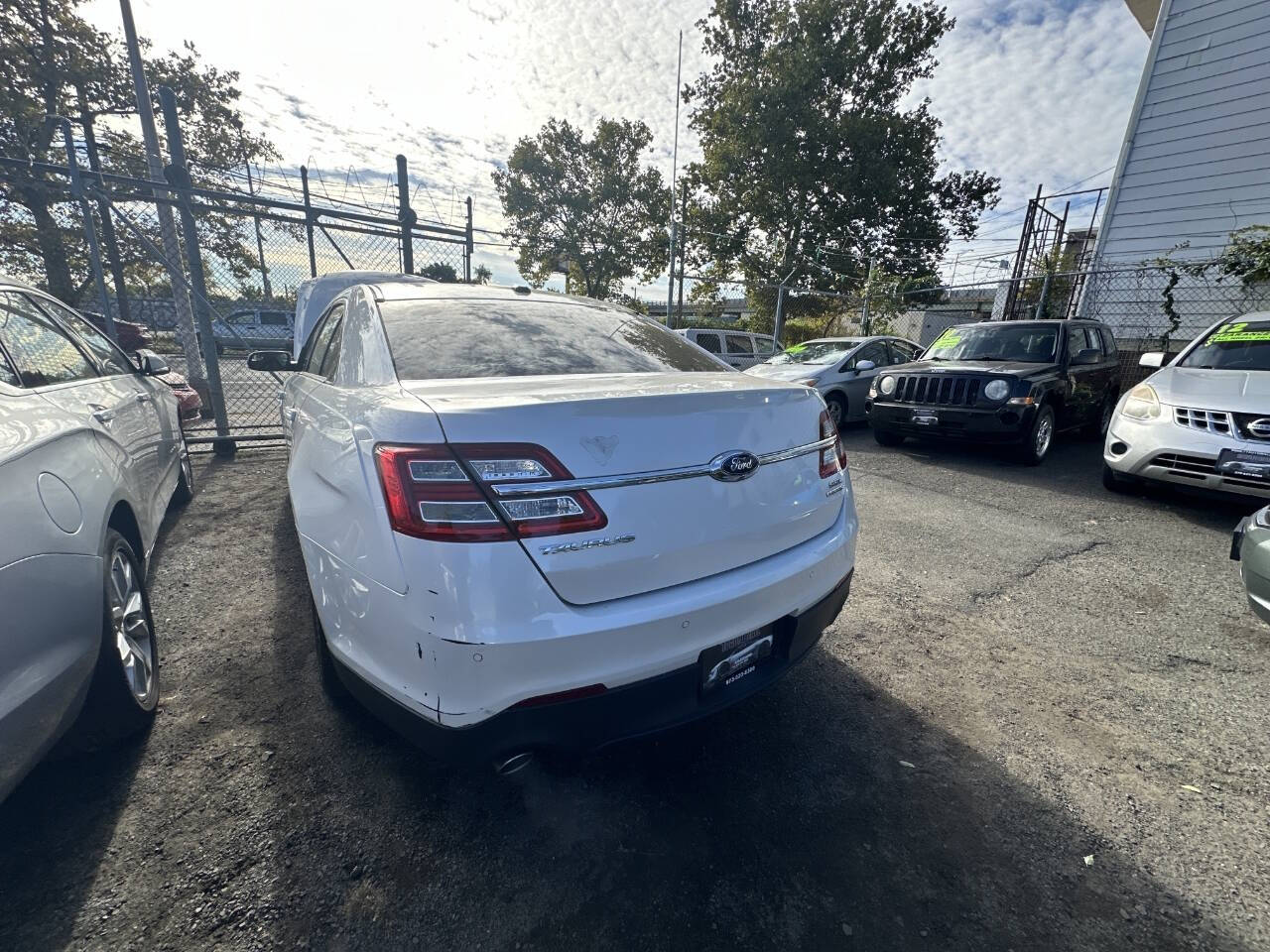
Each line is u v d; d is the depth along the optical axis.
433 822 1.75
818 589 2.00
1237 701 2.39
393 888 1.54
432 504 1.36
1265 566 2.45
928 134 23.42
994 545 4.10
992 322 7.50
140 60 6.04
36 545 1.48
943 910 1.52
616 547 1.48
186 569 3.47
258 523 4.28
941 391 6.59
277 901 1.49
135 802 1.78
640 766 2.03
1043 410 6.32
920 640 2.87
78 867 1.56
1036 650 2.79
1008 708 2.36
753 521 1.78
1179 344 9.00
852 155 21.88
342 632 1.64
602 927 1.45
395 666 1.45
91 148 6.86
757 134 21.14
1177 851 1.70
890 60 21.94
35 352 2.32
